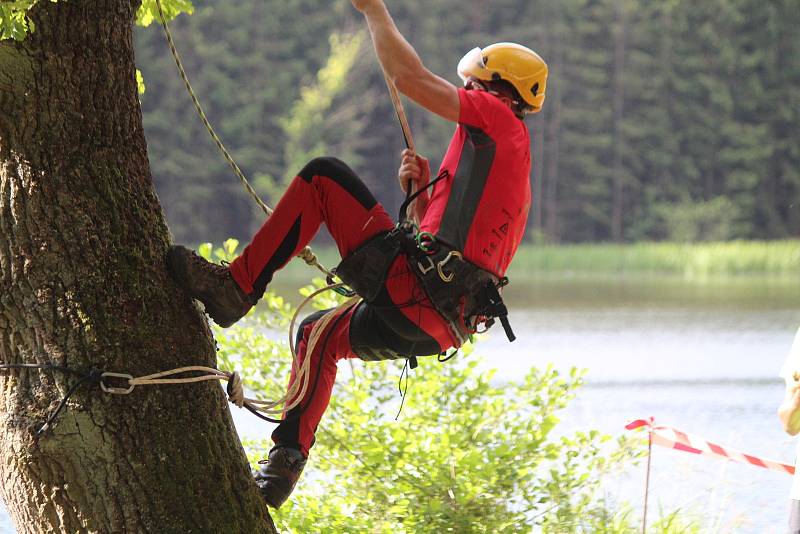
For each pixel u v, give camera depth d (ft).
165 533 21.59
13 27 19.72
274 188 397.19
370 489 34.12
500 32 476.95
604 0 479.00
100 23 21.48
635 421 35.01
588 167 460.96
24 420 21.21
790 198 479.82
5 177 21.06
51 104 21.07
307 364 23.25
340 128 417.90
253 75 423.23
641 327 124.26
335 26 446.60
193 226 400.26
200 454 22.18
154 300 21.88
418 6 457.68
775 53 484.33
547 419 35.06
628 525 37.47
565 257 323.37
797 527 26.32
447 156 22.30
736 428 61.00
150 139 398.01
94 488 21.31
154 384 21.79
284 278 236.63
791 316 139.74
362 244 21.79
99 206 21.48
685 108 477.36
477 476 33.22
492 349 100.22
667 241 455.22
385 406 40.57
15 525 22.24
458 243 21.68
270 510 32.12
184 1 28.86
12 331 21.22
